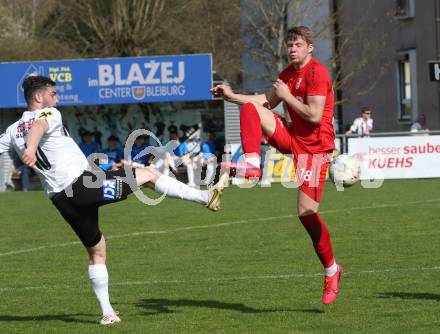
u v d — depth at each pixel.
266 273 19.89
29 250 25.17
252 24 68.75
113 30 78.50
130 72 48.66
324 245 15.02
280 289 17.75
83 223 14.47
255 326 14.23
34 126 13.80
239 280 19.05
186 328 14.21
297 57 14.58
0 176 50.16
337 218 30.70
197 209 36.03
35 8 79.25
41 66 48.62
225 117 49.22
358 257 21.77
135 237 27.55
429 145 45.94
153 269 21.12
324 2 71.88
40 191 49.31
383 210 32.78
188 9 79.50
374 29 68.38
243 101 15.30
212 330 14.00
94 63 48.72
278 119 14.78
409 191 40.16
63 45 78.25
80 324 14.88
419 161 45.94
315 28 71.31
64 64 48.66
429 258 21.17
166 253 23.83
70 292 18.31
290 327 14.06
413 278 18.44
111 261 22.64
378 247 23.41
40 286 19.09
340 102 67.94
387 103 68.06
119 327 14.45
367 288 17.44
